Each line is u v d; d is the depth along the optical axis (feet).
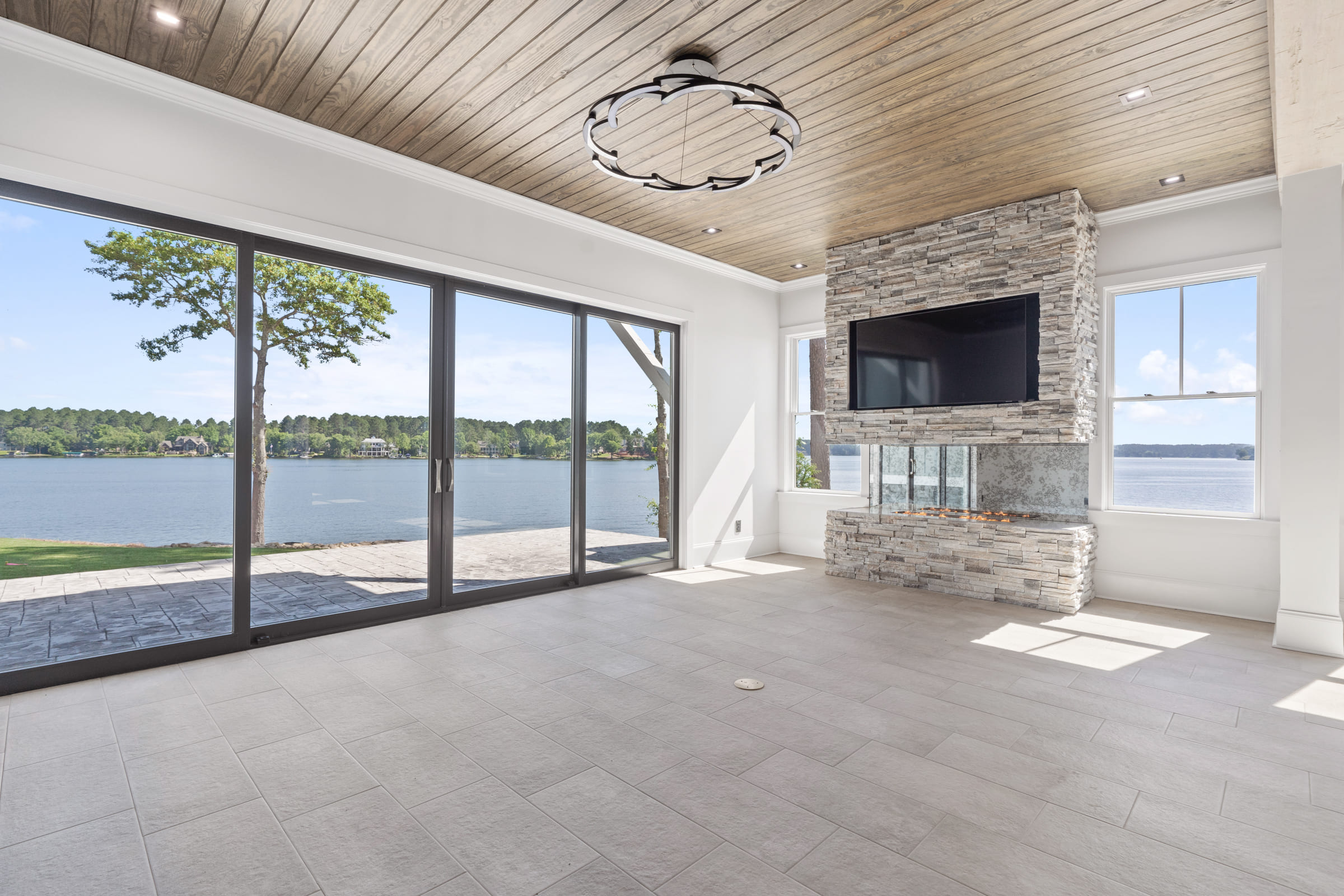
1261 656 11.50
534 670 10.66
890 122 11.48
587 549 17.24
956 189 14.57
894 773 7.34
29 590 9.88
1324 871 5.65
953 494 18.21
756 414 22.02
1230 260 14.19
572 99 10.85
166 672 10.44
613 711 9.04
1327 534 11.67
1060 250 14.66
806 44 9.21
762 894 5.32
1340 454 12.50
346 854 5.85
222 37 9.20
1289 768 7.49
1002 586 15.29
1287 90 9.14
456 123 11.69
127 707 9.04
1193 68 9.67
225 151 10.96
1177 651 11.74
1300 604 11.91
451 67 9.91
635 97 9.21
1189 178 13.82
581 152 12.82
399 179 13.17
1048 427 14.88
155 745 7.91
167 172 10.37
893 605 15.03
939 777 7.27
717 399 20.57
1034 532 14.80
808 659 11.28
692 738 8.21
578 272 16.55
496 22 8.81
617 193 14.90
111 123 9.86
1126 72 9.82
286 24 8.88
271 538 12.20
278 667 10.73
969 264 16.11
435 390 14.32
